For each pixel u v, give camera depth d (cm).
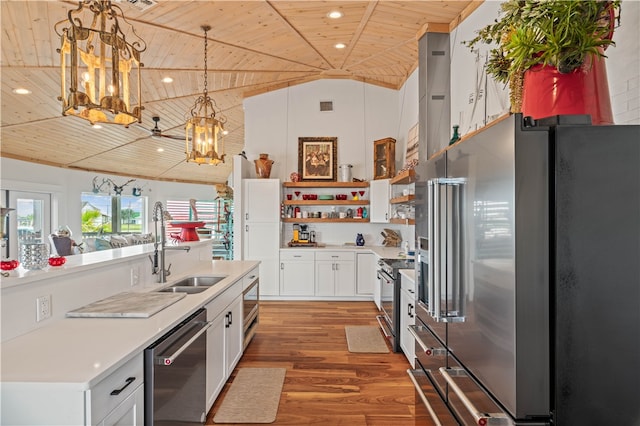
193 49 424
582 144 115
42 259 183
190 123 362
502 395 122
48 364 130
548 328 115
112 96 187
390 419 258
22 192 675
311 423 253
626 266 114
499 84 287
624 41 159
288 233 654
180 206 1107
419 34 417
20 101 473
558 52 129
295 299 609
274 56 490
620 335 114
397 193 588
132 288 257
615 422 113
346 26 406
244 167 619
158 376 162
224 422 252
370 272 596
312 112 654
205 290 268
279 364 347
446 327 175
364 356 367
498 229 124
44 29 325
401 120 629
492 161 129
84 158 763
